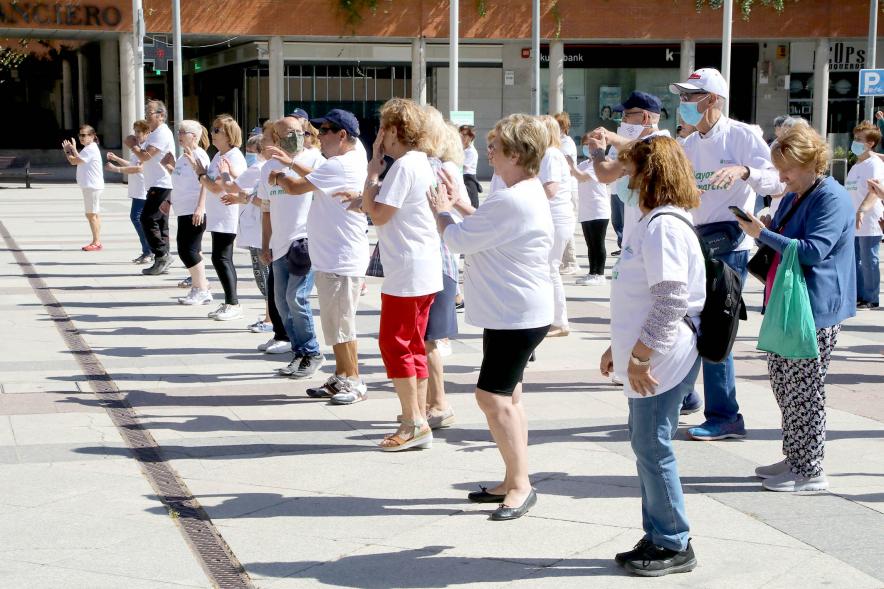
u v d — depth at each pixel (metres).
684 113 7.14
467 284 5.60
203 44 38.16
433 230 6.63
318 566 4.95
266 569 4.90
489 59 38.16
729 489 6.03
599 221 14.23
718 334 4.71
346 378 8.04
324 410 7.77
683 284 4.56
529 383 8.65
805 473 5.97
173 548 5.12
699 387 8.41
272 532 5.36
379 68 37.44
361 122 36.69
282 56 35.16
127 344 10.16
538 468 6.41
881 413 7.66
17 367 9.12
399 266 6.55
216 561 4.99
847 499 5.84
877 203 12.52
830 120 39.75
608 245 19.91
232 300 11.50
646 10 36.44
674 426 4.84
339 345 7.98
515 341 5.49
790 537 5.28
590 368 9.20
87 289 13.49
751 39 36.97
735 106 39.78
